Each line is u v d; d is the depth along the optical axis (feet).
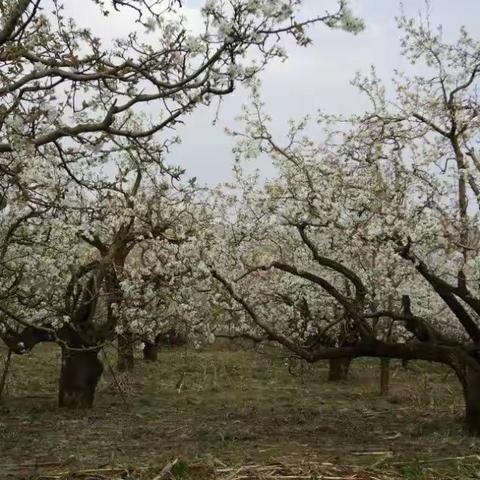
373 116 38.04
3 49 21.20
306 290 48.47
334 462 29.73
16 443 33.83
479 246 35.68
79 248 41.27
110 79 23.82
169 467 26.91
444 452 32.40
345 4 20.24
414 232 34.40
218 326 45.68
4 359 67.36
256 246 44.27
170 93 21.53
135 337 44.37
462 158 36.19
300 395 55.11
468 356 36.19
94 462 29.73
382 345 36.88
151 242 40.88
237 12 20.40
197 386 58.18
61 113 22.17
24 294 39.81
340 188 35.78
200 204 42.63
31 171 24.41
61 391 44.45
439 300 49.49
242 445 34.14
